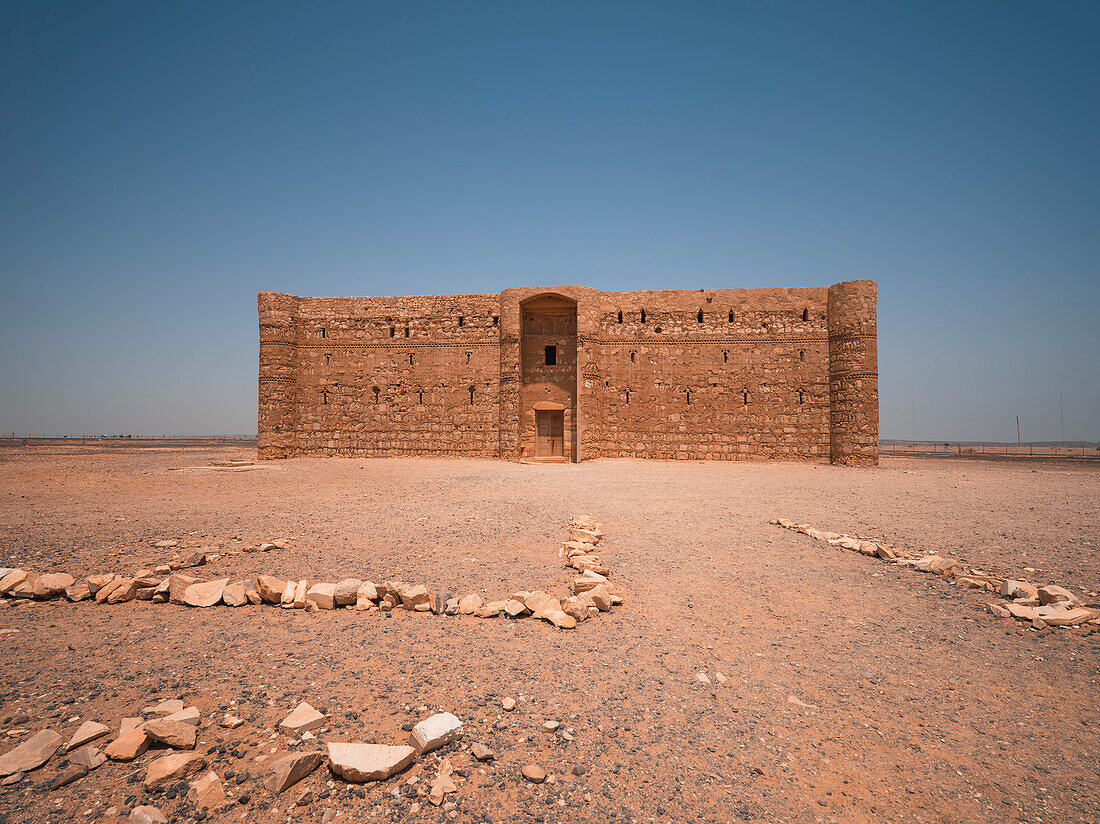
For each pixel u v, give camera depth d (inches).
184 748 165.9
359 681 213.5
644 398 1350.9
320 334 1435.8
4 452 1616.6
